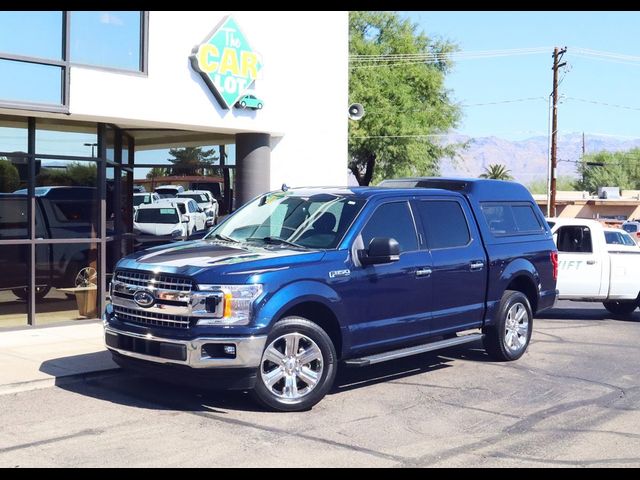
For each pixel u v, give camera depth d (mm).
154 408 7727
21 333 11320
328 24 15062
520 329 10594
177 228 14820
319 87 14984
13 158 11469
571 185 101438
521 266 10414
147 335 7551
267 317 7402
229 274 7383
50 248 11961
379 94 38969
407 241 8945
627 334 13188
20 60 10750
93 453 6352
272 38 14039
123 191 14367
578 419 7652
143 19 12086
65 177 12086
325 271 7957
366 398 8344
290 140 14594
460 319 9539
